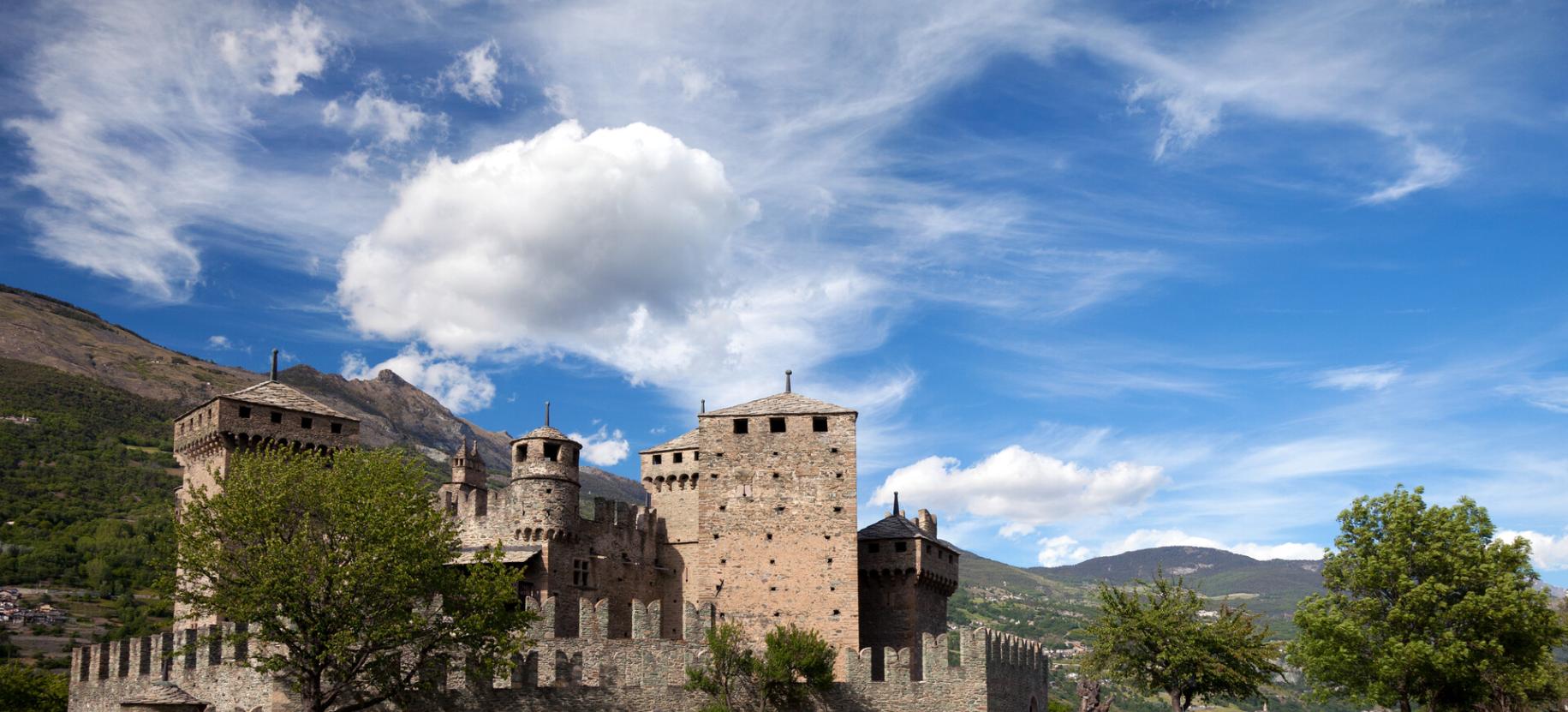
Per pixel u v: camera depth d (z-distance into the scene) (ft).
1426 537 253.03
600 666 257.55
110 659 258.57
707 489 311.47
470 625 205.57
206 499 214.07
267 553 202.18
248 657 214.48
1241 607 311.06
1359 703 263.90
